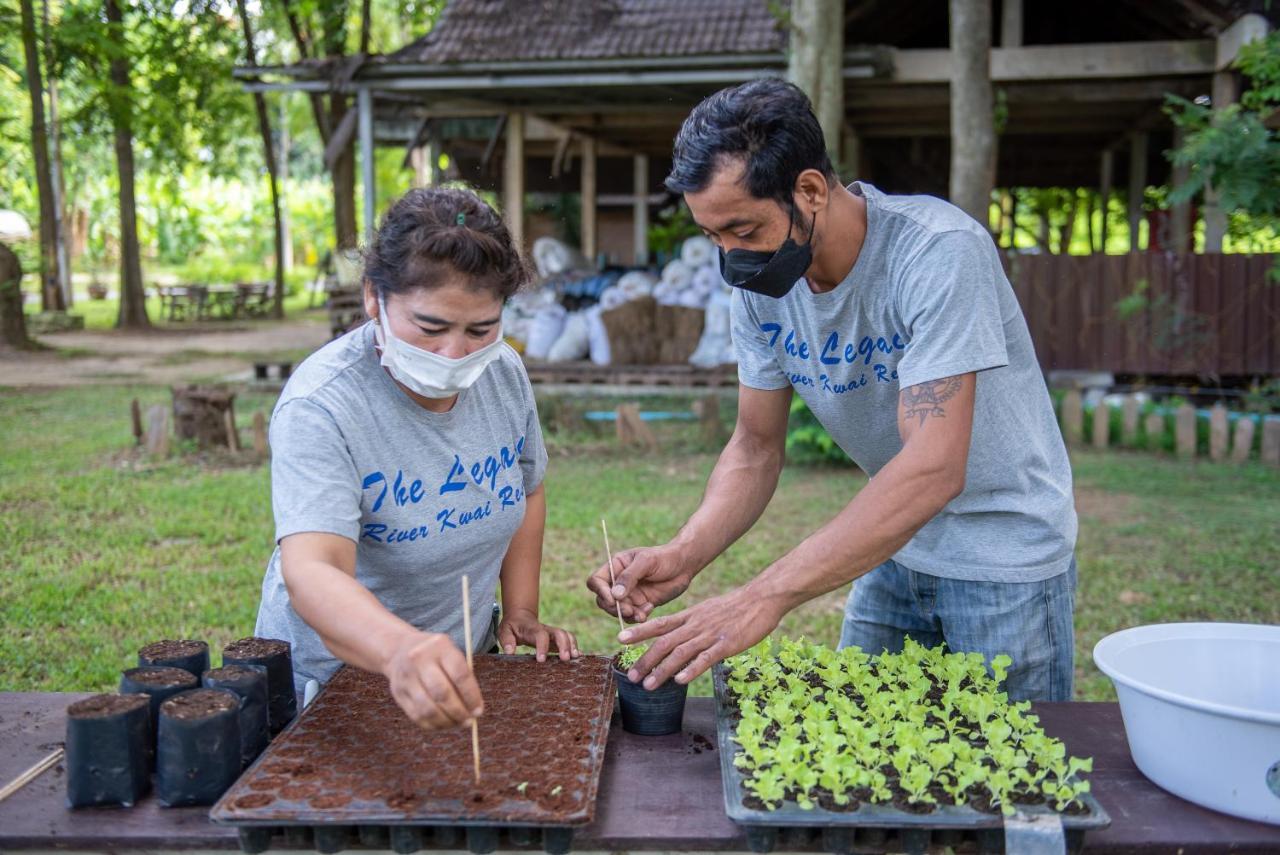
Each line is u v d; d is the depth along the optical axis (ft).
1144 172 45.09
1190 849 5.41
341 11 63.46
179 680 6.19
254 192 131.44
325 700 6.59
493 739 6.04
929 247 6.77
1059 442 8.05
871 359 7.46
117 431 32.91
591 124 46.34
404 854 5.22
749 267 6.77
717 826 5.54
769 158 6.34
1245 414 32.27
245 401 38.99
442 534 6.81
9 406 37.63
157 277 115.14
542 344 40.65
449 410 6.70
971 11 28.07
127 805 5.70
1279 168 27.20
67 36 58.95
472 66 35.01
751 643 6.44
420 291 5.70
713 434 30.96
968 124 28.45
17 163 88.48
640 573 7.54
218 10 65.46
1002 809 5.33
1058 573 7.80
